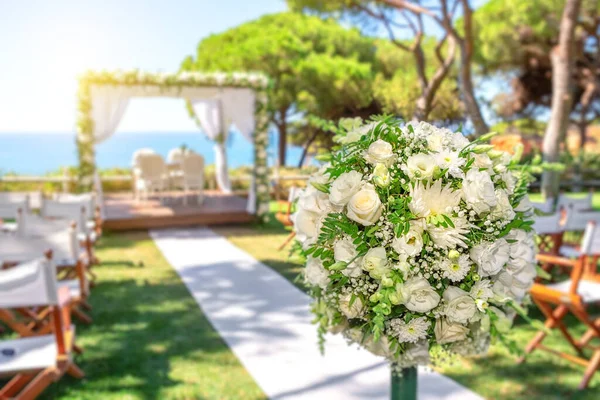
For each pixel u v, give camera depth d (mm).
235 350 3762
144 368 3479
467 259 1282
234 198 12258
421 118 2047
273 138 10094
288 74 16234
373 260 1249
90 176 8953
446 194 1266
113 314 4605
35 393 2697
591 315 4496
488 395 3053
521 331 4152
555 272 5414
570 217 4449
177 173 12203
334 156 1451
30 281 2594
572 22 8695
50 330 3326
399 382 1526
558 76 9000
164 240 8336
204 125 12984
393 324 1313
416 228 1251
